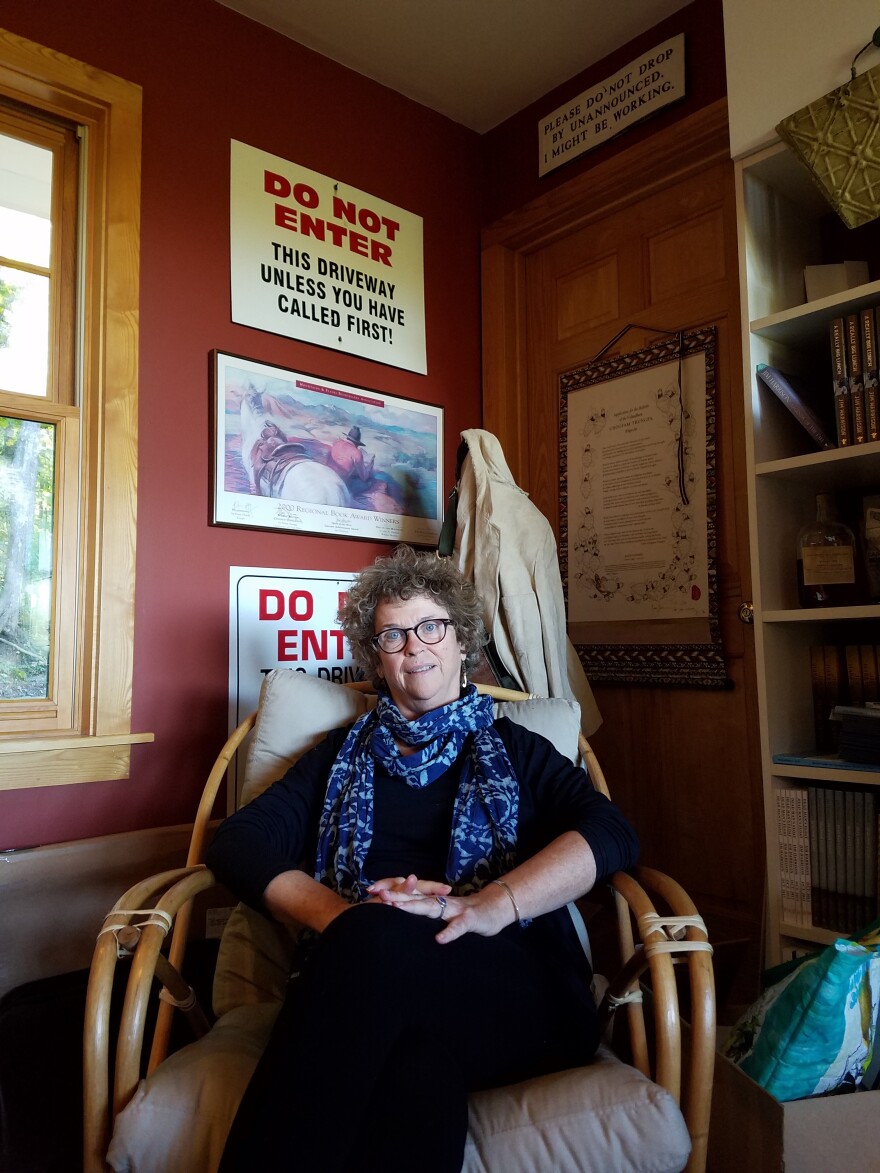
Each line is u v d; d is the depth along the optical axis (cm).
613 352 251
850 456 162
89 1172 99
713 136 219
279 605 221
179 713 201
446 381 267
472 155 282
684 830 223
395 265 257
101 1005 102
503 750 143
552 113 263
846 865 160
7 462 188
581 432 254
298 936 132
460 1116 92
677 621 225
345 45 244
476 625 156
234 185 223
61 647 190
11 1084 144
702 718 222
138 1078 103
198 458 210
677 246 237
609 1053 117
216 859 123
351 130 251
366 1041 92
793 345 190
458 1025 102
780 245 191
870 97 160
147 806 195
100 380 195
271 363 223
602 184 244
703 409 223
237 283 221
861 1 164
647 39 238
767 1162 107
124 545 194
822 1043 110
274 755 156
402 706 149
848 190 162
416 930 103
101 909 182
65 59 194
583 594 250
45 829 182
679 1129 91
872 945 115
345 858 132
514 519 203
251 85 230
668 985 102
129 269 200
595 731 232
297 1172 84
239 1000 133
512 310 276
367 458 242
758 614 174
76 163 204
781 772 168
